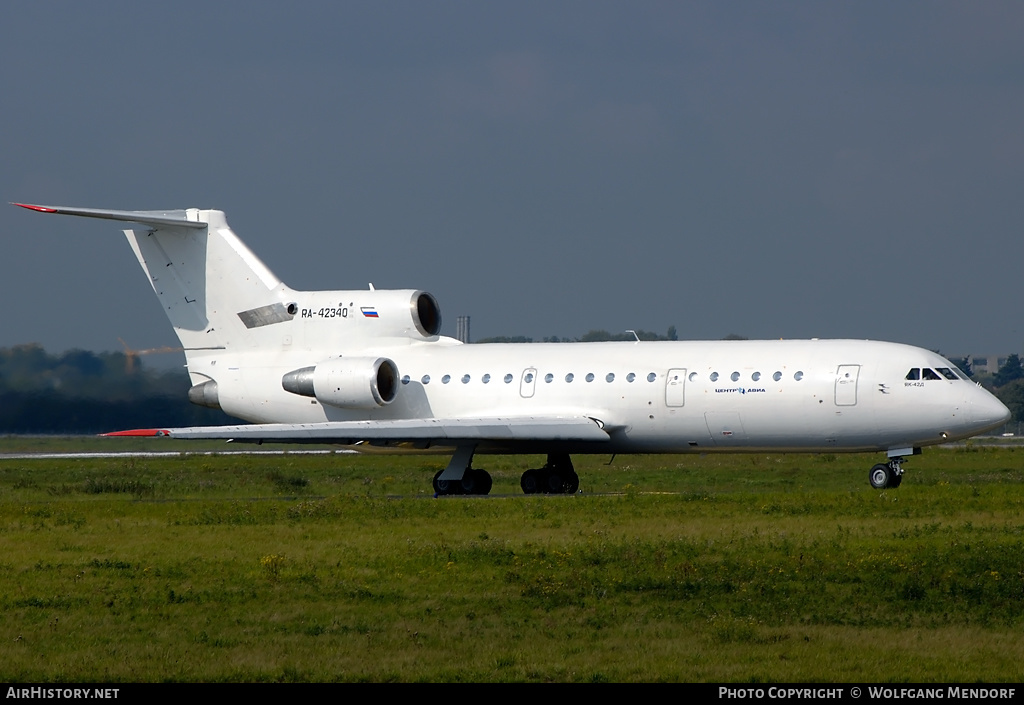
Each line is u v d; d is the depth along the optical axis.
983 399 121.75
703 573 70.75
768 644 55.91
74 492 146.12
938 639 56.50
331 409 144.62
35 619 62.41
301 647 55.94
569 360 137.38
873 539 82.38
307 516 103.50
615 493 131.88
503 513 103.62
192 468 196.75
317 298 148.38
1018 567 70.31
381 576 72.50
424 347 145.38
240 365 149.38
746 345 132.12
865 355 125.75
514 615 62.06
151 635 58.72
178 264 151.88
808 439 127.25
